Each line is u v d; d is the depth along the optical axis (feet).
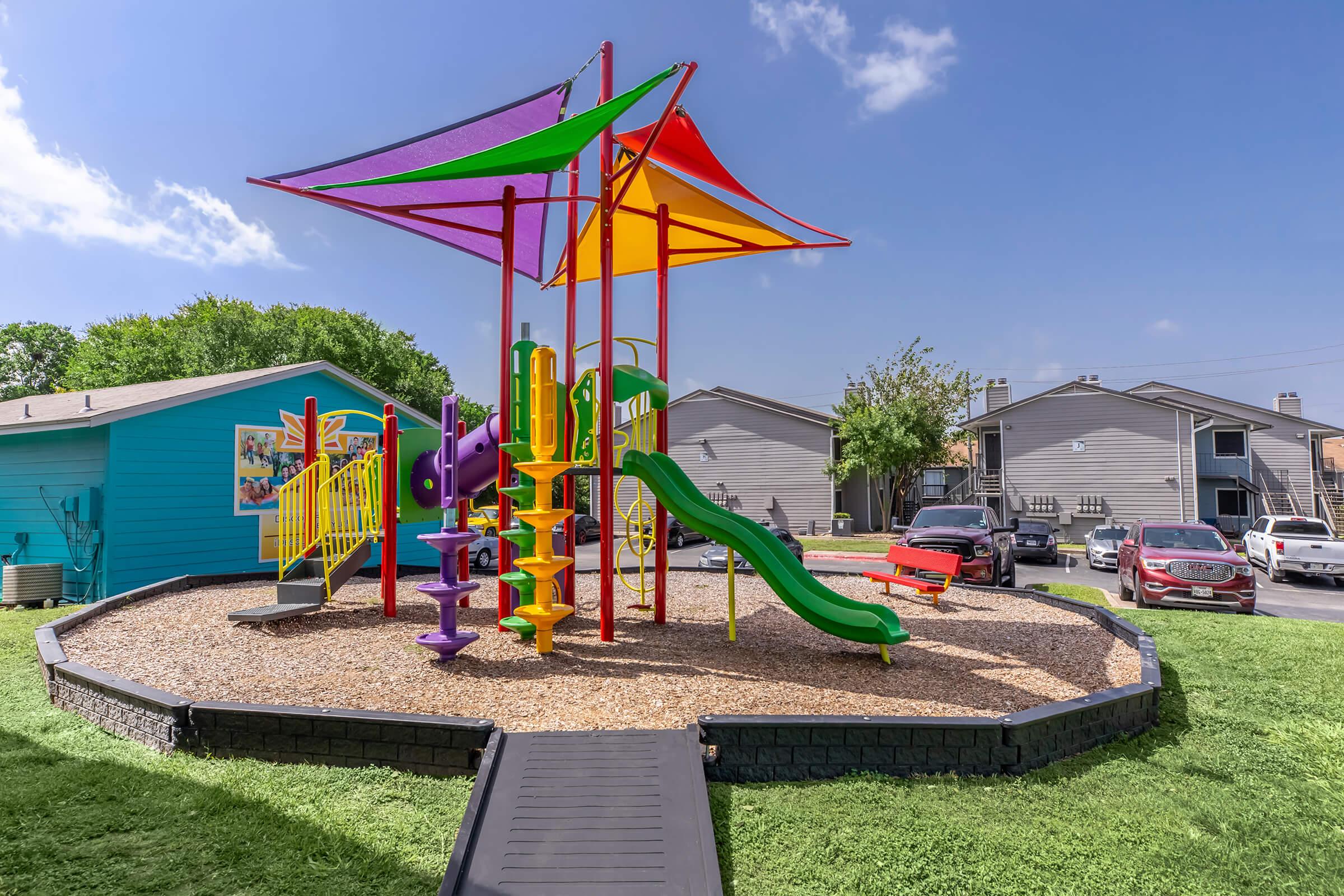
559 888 9.70
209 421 43.34
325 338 119.44
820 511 112.47
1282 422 119.24
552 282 34.06
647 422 27.63
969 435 125.08
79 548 39.27
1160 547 42.04
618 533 118.21
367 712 13.83
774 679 18.25
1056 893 9.89
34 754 14.33
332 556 30.30
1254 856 10.93
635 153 26.71
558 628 24.50
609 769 12.47
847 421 110.93
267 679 17.74
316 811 11.75
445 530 20.42
